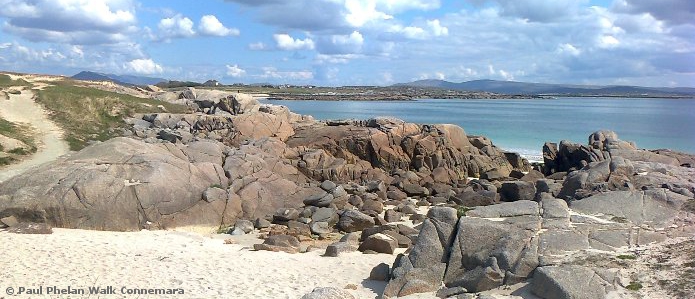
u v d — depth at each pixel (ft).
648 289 37.40
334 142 123.13
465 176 124.26
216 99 196.65
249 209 78.74
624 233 46.34
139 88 255.09
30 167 106.32
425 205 93.20
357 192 93.40
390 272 48.44
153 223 69.05
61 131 139.03
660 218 49.39
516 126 266.98
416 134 126.31
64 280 43.21
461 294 41.93
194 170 78.59
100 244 56.08
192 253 55.36
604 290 37.65
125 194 68.49
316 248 63.16
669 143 195.11
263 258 55.01
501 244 44.96
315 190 88.48
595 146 115.85
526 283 41.57
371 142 121.19
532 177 114.01
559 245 44.60
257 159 91.97
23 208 64.64
